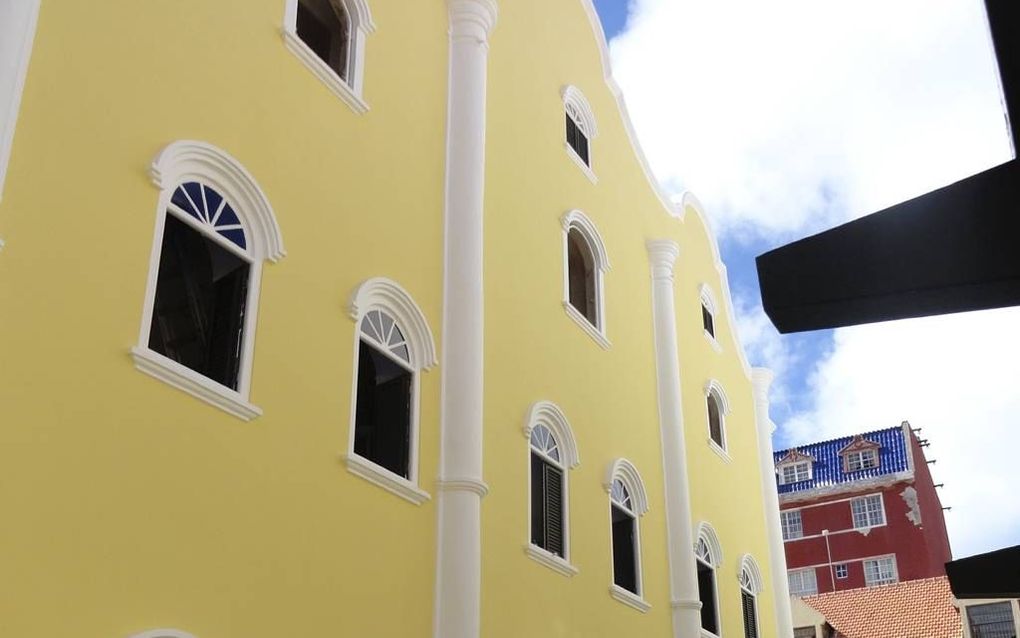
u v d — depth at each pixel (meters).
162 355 7.91
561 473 13.73
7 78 7.03
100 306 7.47
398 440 10.46
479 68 13.01
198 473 7.93
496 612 11.31
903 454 42.47
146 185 8.09
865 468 42.72
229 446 8.28
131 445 7.45
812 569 41.16
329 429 9.37
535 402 13.25
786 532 42.38
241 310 8.85
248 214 9.10
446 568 10.36
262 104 9.62
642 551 15.60
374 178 10.97
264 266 9.14
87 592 6.88
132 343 7.61
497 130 13.96
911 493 40.62
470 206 12.12
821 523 41.75
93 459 7.14
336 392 9.56
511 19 15.12
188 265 8.46
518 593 11.84
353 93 10.84
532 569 12.29
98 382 7.31
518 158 14.38
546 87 15.80
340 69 11.17
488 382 12.33
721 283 23.31
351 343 9.91
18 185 7.12
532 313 13.79
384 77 11.59
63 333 7.16
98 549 7.02
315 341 9.48
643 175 19.41
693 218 22.23
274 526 8.52
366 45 11.42
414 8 12.49
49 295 7.13
